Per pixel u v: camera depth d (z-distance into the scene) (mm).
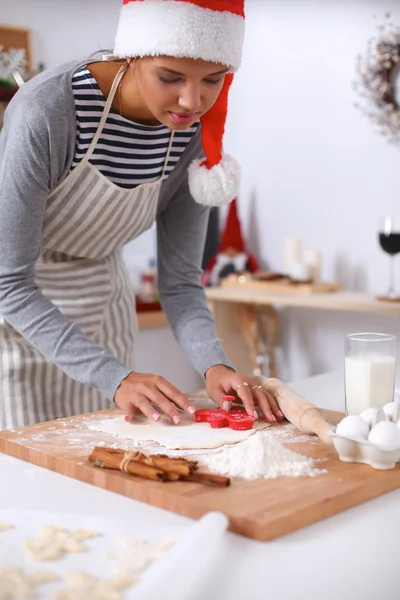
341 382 1731
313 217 3479
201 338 1568
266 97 3582
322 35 3336
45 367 1676
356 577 794
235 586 767
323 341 3473
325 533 897
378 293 3250
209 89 1229
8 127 1409
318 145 3420
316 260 3287
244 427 1277
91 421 1332
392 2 3086
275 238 3635
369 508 981
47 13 3283
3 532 881
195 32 1142
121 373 1364
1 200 1338
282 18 3471
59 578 768
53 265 1657
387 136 3168
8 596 723
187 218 1650
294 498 943
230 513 893
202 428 1283
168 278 1668
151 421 1330
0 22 3148
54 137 1324
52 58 3322
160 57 1164
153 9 1156
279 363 3648
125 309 1806
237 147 3727
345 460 1101
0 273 1374
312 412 1257
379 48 3117
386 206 3217
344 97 3293
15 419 1678
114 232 1614
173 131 1513
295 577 788
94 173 1453
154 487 984
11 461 1173
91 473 1061
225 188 1467
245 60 3641
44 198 1370
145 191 1550
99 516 925
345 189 3348
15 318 1393
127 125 1430
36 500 999
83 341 1386
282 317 3605
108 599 716
